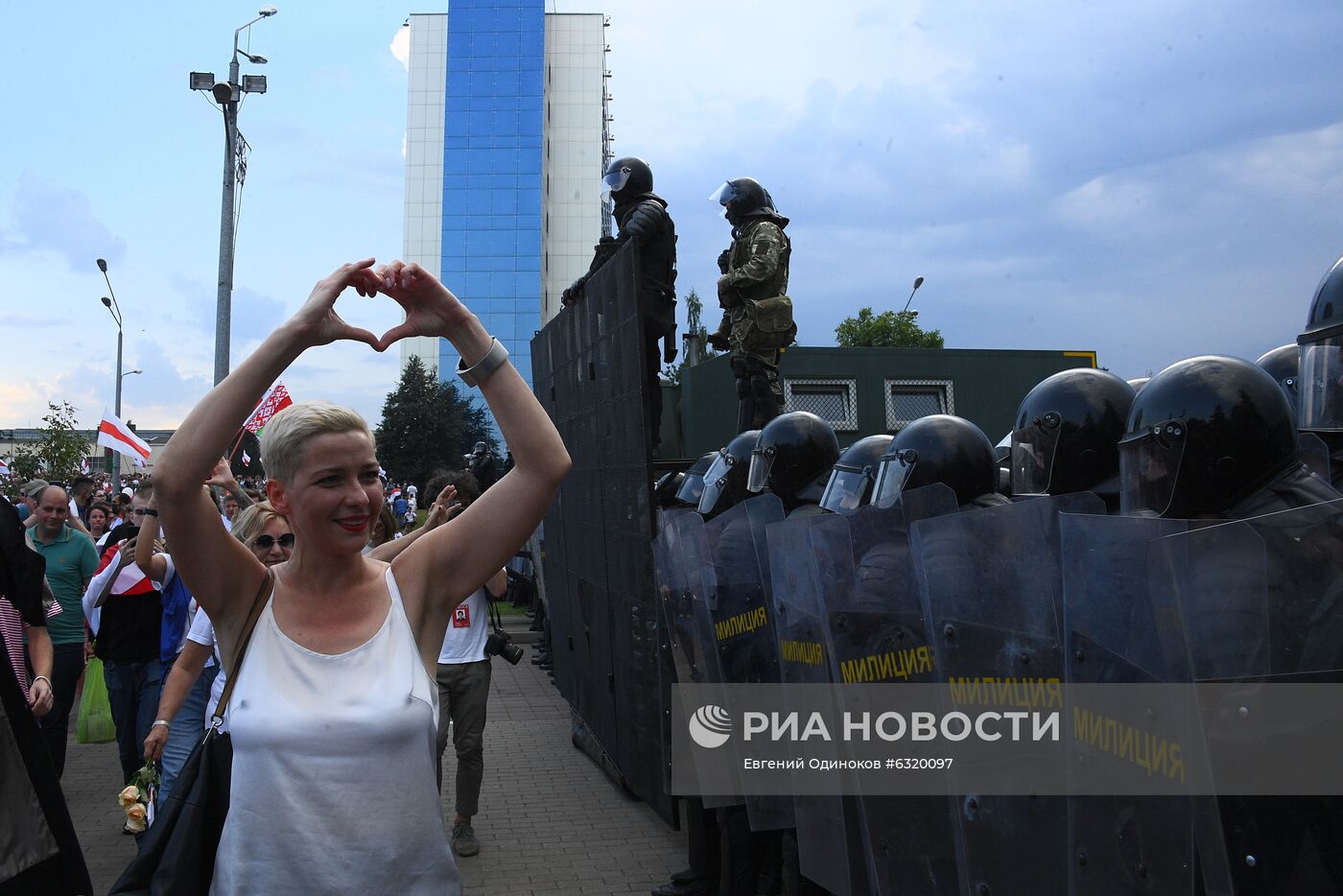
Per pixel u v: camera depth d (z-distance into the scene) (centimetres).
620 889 560
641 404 552
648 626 564
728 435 1038
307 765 198
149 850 199
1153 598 206
